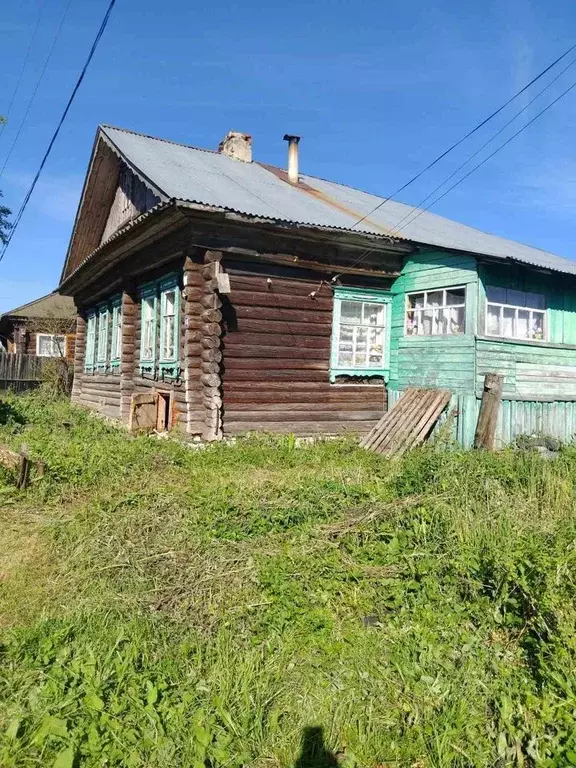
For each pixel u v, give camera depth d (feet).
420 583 14.20
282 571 14.64
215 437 29.40
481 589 13.71
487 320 32.60
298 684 10.91
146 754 8.76
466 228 48.26
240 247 30.40
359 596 14.01
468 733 9.71
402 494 20.45
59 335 83.10
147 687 10.14
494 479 21.42
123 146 37.50
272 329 31.99
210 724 9.52
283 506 19.17
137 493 20.67
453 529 16.56
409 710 10.25
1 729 9.00
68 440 30.07
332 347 34.14
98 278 47.62
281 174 45.75
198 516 18.44
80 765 8.41
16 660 10.74
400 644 12.12
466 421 30.91
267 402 31.81
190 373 29.71
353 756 9.29
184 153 41.93
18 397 59.47
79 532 17.06
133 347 41.32
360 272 34.53
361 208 40.86
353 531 17.04
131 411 34.37
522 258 35.22
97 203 47.93
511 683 10.84
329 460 28.40
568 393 35.76
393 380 35.94
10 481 21.61
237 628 12.54
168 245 32.63
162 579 14.46
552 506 19.69
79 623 12.10
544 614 11.96
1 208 83.20
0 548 16.19
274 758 9.20
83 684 9.91
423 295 34.94
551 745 9.33
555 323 36.52
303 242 32.53
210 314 29.35
